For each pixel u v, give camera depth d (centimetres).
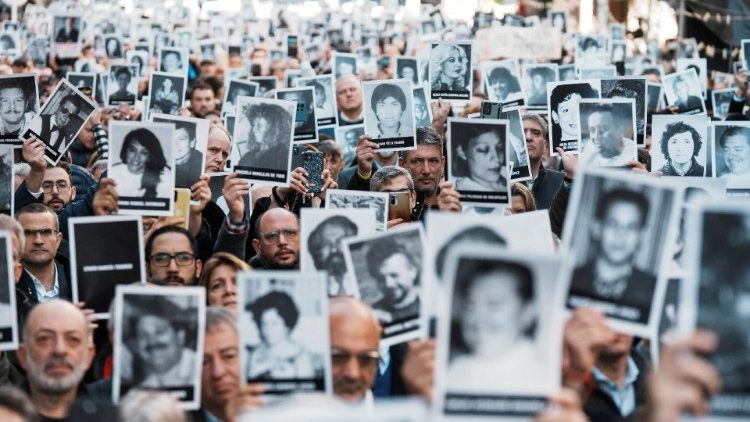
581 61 1844
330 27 2570
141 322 578
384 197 916
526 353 453
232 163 965
